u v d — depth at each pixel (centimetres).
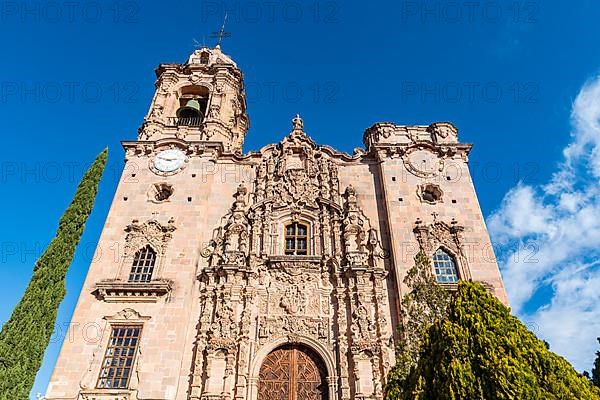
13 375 2134
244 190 3116
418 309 2175
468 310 1664
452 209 3028
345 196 3098
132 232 2895
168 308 2580
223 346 2411
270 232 2919
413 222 2945
